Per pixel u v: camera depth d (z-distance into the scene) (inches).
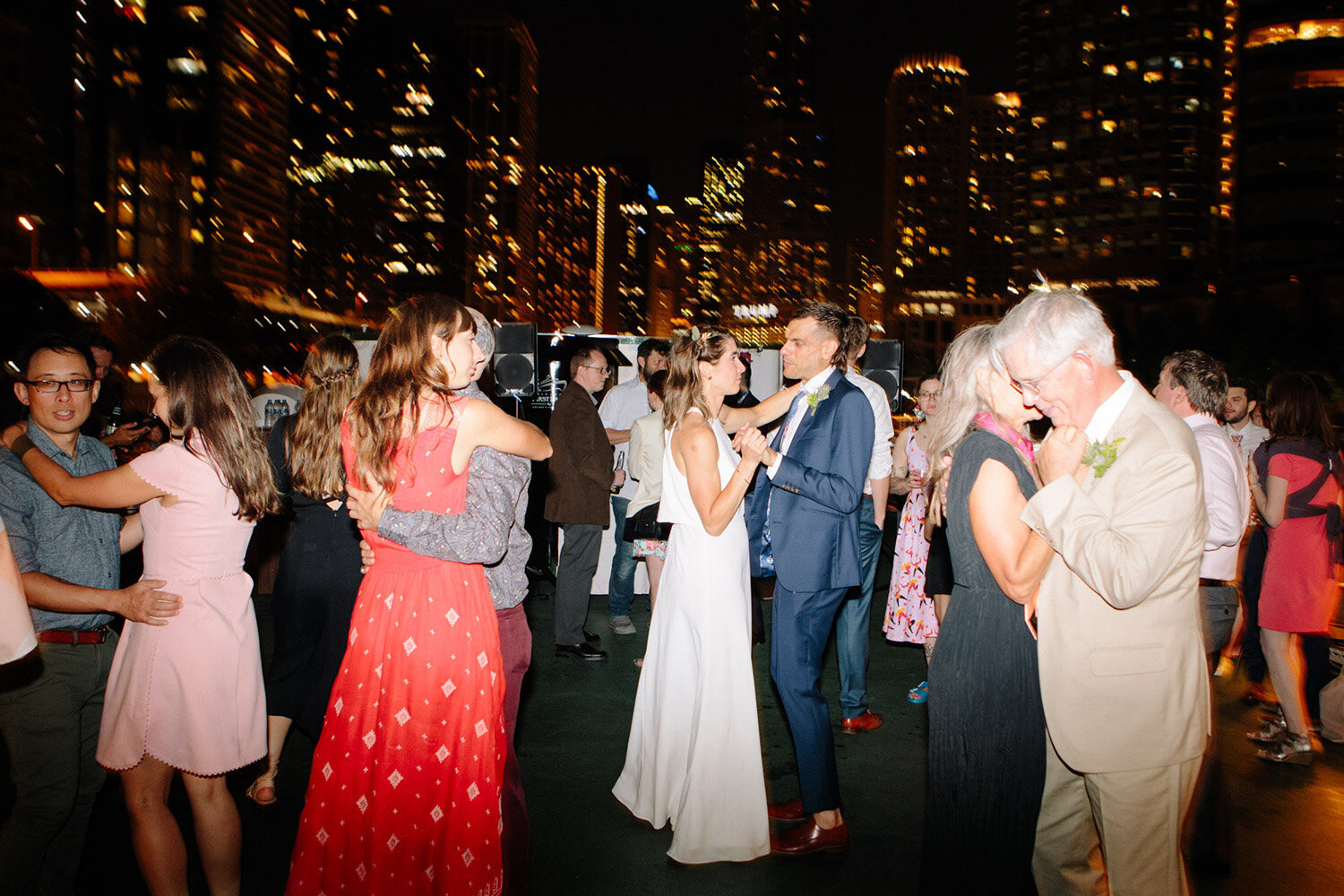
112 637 106.7
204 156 4028.1
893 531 386.6
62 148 2263.8
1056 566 84.0
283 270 4817.9
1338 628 243.1
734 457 131.0
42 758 99.4
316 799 94.0
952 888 88.3
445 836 93.2
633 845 128.3
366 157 6048.2
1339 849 129.7
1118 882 82.8
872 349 266.8
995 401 89.0
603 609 275.7
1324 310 2048.5
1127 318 2935.5
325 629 134.3
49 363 102.4
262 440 104.7
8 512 97.5
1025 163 4877.0
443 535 90.7
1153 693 80.3
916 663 224.7
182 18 3991.1
